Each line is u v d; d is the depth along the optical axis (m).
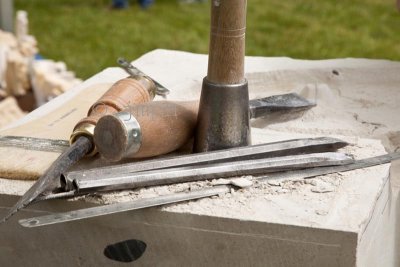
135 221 1.68
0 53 4.07
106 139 1.69
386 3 7.46
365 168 1.82
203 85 1.82
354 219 1.59
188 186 1.71
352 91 2.63
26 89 4.09
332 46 6.29
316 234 1.56
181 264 1.69
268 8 7.37
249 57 2.86
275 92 2.66
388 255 1.98
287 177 1.76
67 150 1.72
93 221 1.70
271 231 1.59
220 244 1.64
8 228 1.77
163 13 7.32
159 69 2.69
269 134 2.05
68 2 7.74
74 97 2.27
